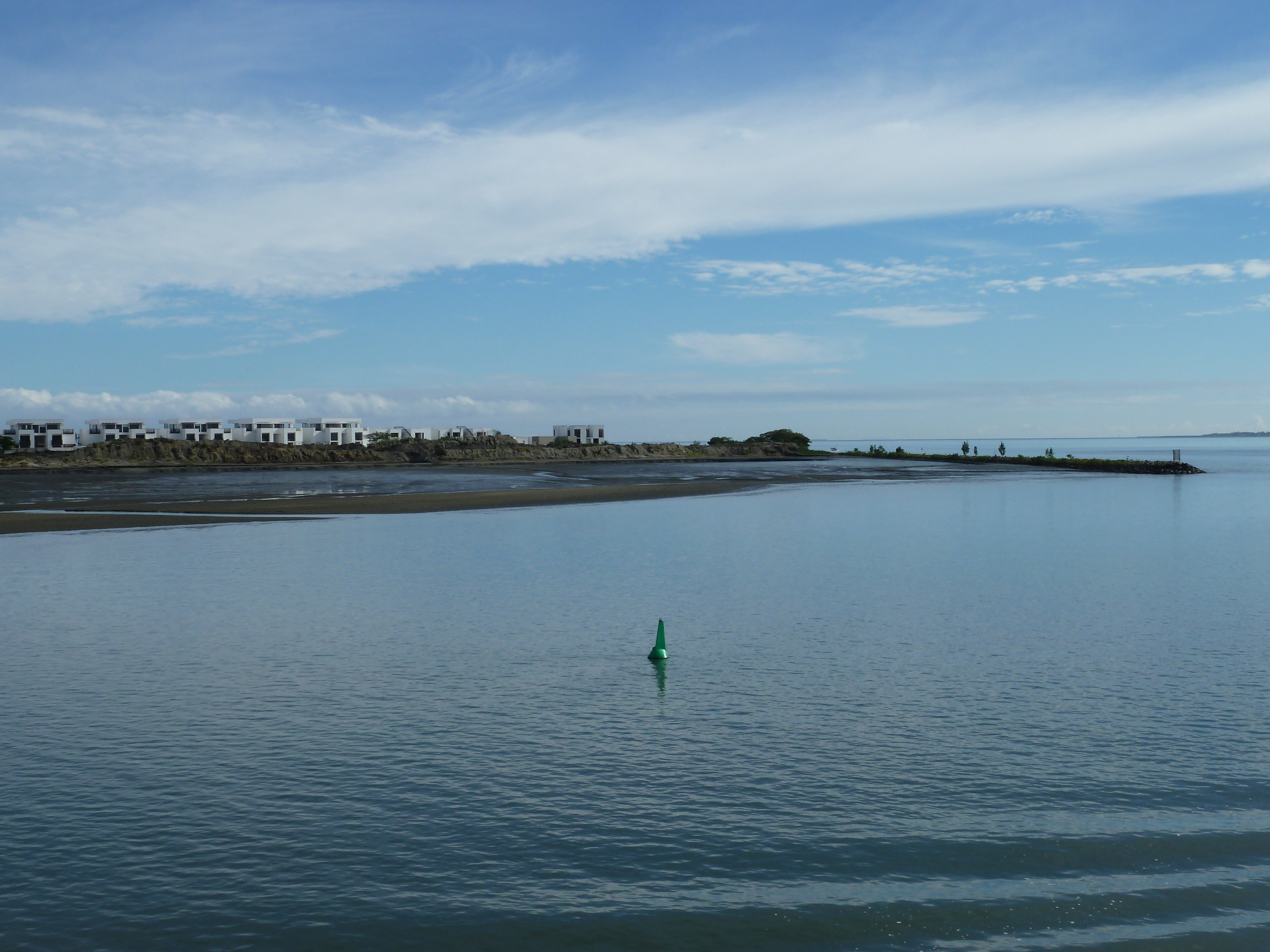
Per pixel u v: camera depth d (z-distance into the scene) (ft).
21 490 271.90
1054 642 65.77
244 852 33.27
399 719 48.47
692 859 32.68
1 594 87.20
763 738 45.32
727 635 68.39
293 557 115.03
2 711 50.29
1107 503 211.20
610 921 28.71
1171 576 96.99
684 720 48.03
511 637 68.23
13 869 32.01
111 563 109.81
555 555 116.57
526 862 32.50
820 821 35.73
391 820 35.96
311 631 70.64
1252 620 73.67
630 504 208.44
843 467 508.94
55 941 27.55
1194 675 56.75
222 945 27.40
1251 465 507.71
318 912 29.27
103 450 598.34
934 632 69.00
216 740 45.34
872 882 31.07
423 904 29.68
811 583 93.25
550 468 537.65
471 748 44.06
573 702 51.44
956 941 27.66
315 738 45.60
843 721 47.91
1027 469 448.24
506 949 27.22
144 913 29.19
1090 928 28.25
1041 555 114.83
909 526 156.04
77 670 58.95
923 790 38.68
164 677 57.26
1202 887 30.71
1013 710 49.67
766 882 31.07
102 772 41.14
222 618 75.66
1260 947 27.20
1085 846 33.55
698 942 27.58
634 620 74.28
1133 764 41.57
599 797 38.09
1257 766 41.19
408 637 68.13
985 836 34.32
